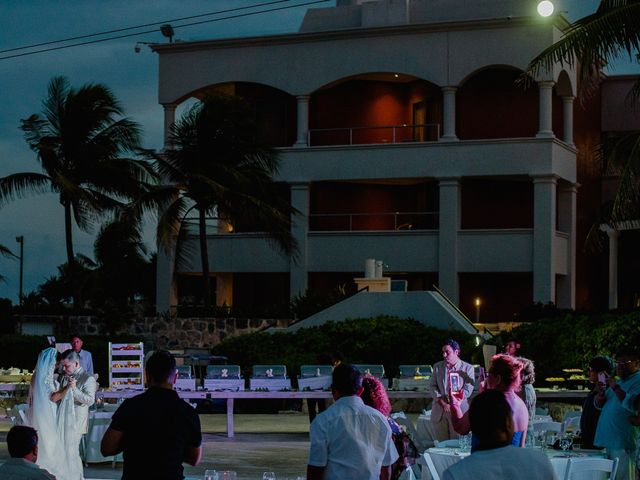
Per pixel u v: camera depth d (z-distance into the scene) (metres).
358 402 8.20
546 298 37.34
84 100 38.25
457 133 40.97
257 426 23.22
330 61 40.31
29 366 32.84
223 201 37.12
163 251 40.88
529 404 13.12
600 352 23.66
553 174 37.44
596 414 12.07
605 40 19.69
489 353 24.19
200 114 37.53
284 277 41.72
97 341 32.62
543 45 37.66
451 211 38.50
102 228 46.09
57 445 12.80
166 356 8.13
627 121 43.62
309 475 8.12
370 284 34.50
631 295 40.78
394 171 39.31
